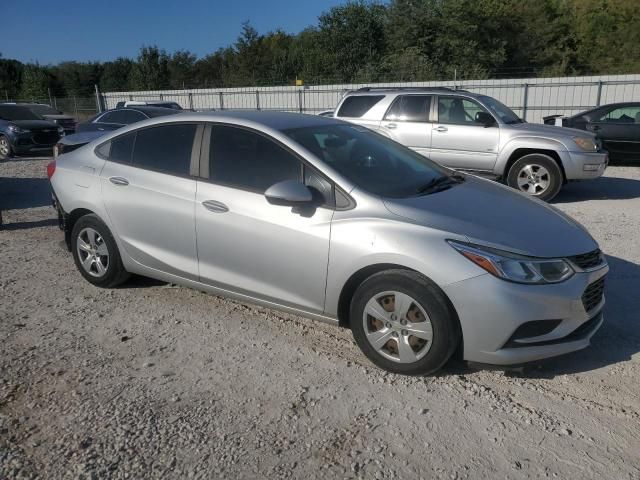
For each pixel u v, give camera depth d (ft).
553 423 10.39
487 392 11.39
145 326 14.46
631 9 138.51
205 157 14.30
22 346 13.38
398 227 11.60
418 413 10.69
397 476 9.04
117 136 16.29
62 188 16.85
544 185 30.94
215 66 169.17
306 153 12.94
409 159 15.26
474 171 32.32
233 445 9.77
